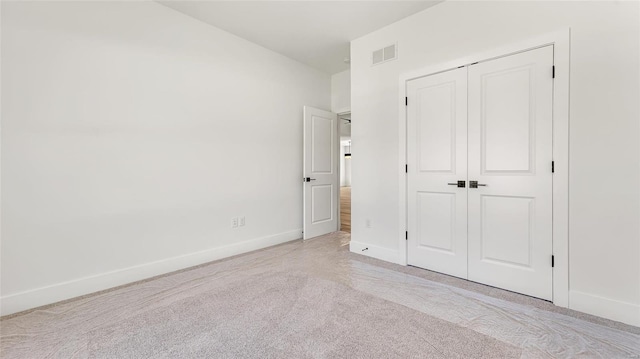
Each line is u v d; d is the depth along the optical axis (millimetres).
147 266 2625
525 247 2203
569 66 1986
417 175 2840
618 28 1816
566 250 2012
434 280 2525
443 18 2633
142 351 1537
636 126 1768
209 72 3086
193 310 1989
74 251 2240
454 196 2590
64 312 1979
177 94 2826
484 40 2391
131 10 2516
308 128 4094
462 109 2523
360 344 1589
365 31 3207
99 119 2348
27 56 2033
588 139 1923
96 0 2328
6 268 1971
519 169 2223
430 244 2766
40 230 2092
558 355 1489
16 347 1591
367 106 3262
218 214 3176
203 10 2807
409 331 1716
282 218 3898
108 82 2393
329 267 2889
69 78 2203
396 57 2994
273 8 2771
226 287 2391
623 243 1817
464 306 2035
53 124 2141
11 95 1980
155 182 2682
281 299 2158
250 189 3502
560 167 2027
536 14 2129
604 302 1875
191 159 2939
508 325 1783
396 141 3002
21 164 2020
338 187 4656
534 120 2148
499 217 2332
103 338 1661
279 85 3844
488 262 2402
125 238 2498
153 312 1966
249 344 1595
